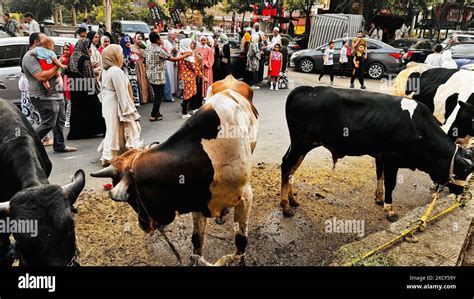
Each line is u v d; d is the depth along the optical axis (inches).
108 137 226.2
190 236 176.2
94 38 341.4
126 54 373.1
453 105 248.7
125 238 170.2
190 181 117.9
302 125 187.8
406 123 177.8
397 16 1011.9
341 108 181.3
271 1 1100.5
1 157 121.2
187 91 347.9
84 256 155.9
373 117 179.0
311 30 814.5
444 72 259.8
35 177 113.0
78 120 287.4
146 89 407.2
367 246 159.8
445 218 189.0
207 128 121.2
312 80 585.6
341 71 614.2
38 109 239.9
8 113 132.7
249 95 177.2
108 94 220.8
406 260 152.6
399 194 228.8
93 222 180.4
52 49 237.9
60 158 250.8
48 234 93.5
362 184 234.8
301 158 194.5
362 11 957.8
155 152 114.2
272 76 493.0
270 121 358.0
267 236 178.7
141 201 112.3
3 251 122.5
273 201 209.8
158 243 169.0
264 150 283.9
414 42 797.9
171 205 118.3
